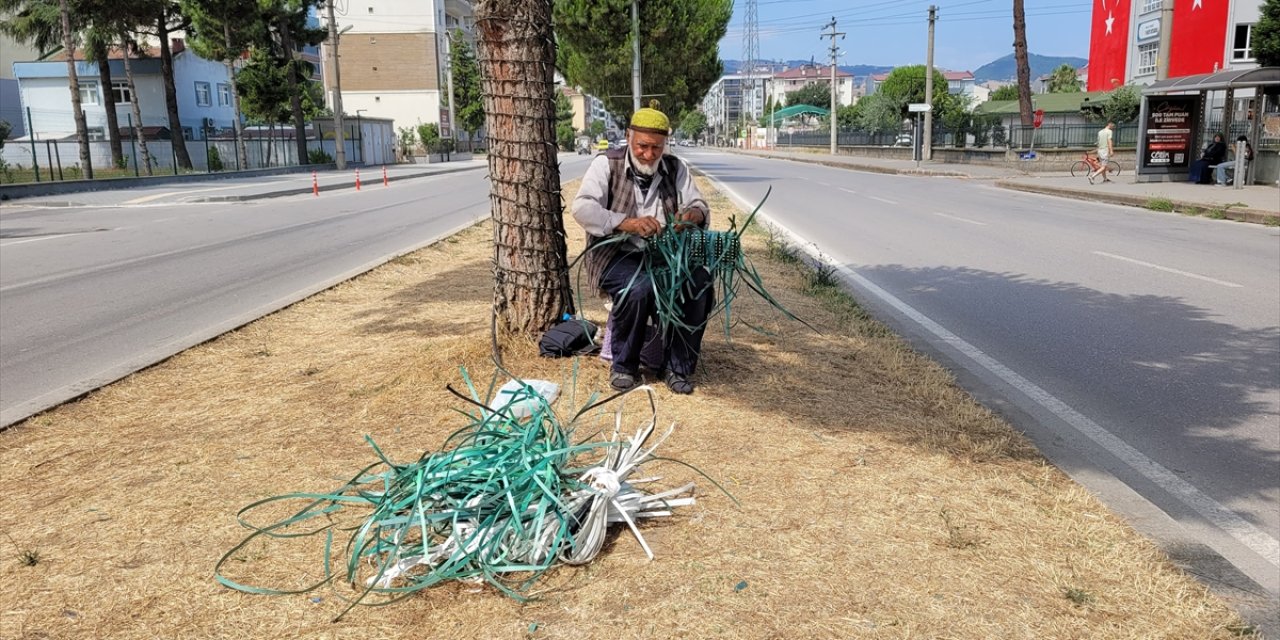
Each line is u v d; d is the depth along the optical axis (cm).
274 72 4244
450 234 1265
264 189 2598
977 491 343
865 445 387
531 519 287
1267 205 1602
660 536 301
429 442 388
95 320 763
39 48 3541
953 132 4366
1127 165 3247
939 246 1206
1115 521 324
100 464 378
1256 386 548
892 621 253
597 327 545
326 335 614
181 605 266
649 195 446
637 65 2958
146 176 3044
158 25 3769
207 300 850
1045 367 595
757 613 255
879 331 626
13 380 579
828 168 4094
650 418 412
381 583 274
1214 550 320
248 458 378
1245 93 3512
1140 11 4681
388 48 7294
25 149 4059
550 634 248
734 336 573
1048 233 1352
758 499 329
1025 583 275
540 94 475
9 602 269
